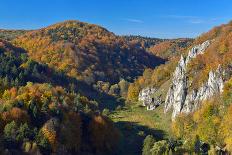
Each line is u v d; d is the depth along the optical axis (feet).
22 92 497.05
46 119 439.63
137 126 622.54
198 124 539.70
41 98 473.67
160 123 647.15
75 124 455.63
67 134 428.15
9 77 595.88
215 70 599.16
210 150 438.40
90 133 475.31
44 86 540.11
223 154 451.53
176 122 574.15
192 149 453.17
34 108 440.45
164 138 550.77
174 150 446.19
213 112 532.73
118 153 486.38
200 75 638.53
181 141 499.10
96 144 469.98
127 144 523.29
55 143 408.05
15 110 423.64
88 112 501.15
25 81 621.72
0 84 530.68
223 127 492.13
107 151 476.13
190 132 540.93
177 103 640.58
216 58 634.02
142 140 539.70
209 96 582.35
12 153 371.76
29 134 401.70
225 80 574.97
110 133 492.13
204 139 501.15
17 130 396.37
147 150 458.91
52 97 486.79
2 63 648.38
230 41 647.97
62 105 475.31
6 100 466.29
